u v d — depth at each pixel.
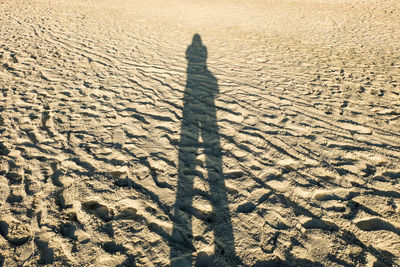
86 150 2.35
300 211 1.84
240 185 2.08
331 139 2.61
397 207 1.83
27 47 4.60
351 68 4.45
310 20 8.56
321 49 5.61
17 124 2.60
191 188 2.04
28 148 2.30
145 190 1.99
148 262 1.51
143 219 1.76
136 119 2.90
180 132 2.73
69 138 2.48
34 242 1.57
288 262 1.53
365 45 5.83
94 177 2.07
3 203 1.78
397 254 1.55
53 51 4.58
